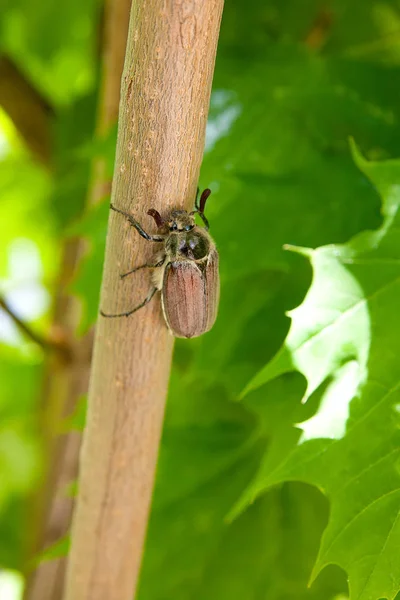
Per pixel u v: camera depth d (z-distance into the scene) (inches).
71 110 17.7
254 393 14.6
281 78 15.2
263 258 14.6
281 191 14.7
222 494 15.6
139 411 13.8
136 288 13.4
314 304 13.3
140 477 14.1
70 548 14.7
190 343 16.2
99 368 13.7
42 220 20.9
